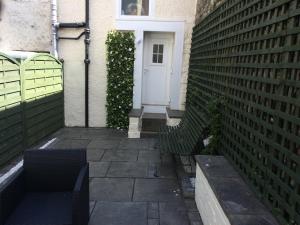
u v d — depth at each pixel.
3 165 4.60
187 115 5.75
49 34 7.04
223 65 3.93
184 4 7.01
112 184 4.26
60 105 7.19
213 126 3.92
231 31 3.66
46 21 6.98
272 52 2.36
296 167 1.94
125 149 5.84
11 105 4.74
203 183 3.28
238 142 3.15
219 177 2.95
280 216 2.11
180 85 7.34
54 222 2.46
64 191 3.04
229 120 3.53
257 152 2.59
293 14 2.04
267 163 2.37
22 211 2.62
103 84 7.36
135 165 5.01
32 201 2.81
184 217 3.45
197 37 6.26
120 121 7.34
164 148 4.59
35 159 3.01
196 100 5.74
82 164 3.02
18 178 2.78
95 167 4.89
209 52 4.99
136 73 7.22
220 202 2.44
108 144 6.15
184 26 7.07
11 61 4.69
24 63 5.16
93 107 7.48
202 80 5.44
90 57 7.23
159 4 7.01
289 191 2.00
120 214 3.47
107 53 7.12
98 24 7.07
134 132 6.64
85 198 2.85
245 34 3.10
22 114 5.15
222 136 3.83
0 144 4.46
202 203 3.32
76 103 7.46
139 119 6.70
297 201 1.89
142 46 7.13
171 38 7.55
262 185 2.44
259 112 2.60
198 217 3.40
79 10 6.97
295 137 1.94
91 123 7.55
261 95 2.55
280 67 2.21
